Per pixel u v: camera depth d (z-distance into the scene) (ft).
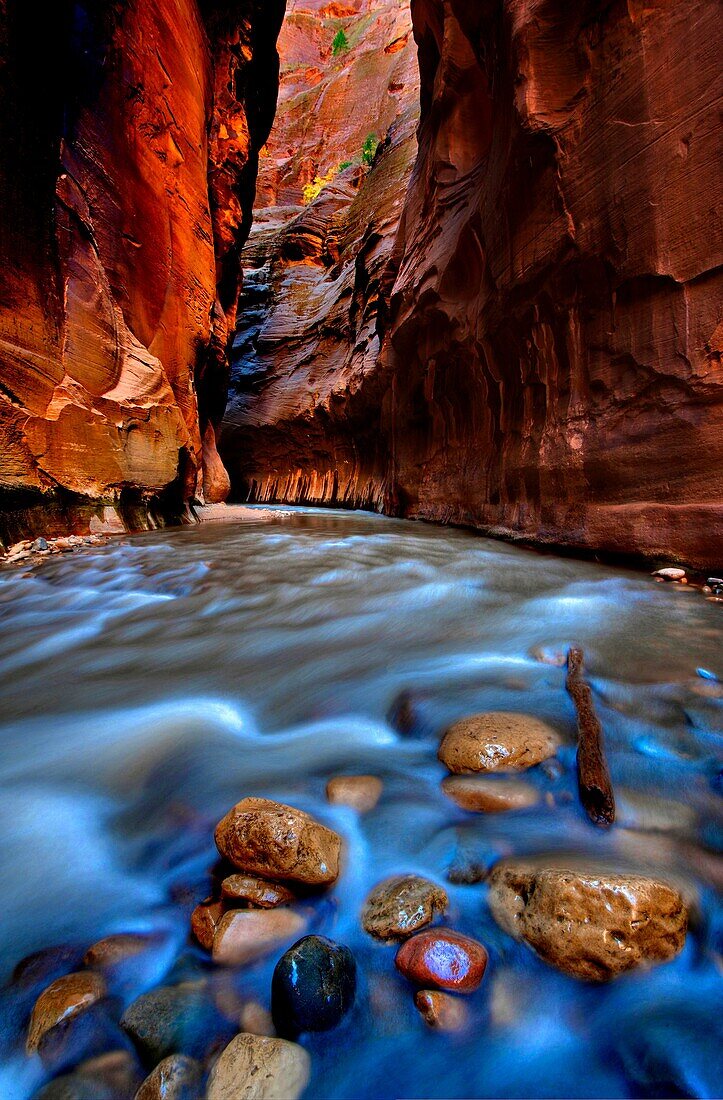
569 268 19.75
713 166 13.98
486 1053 3.61
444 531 33.04
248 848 4.84
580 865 4.79
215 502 56.80
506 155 23.11
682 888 4.63
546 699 8.31
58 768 7.22
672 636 11.08
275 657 11.35
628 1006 3.85
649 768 6.45
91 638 12.91
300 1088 3.38
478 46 27.61
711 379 14.48
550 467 21.62
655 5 15.44
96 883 5.24
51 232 22.98
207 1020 3.80
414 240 43.47
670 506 15.81
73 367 24.61
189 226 37.06
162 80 32.78
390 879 4.92
